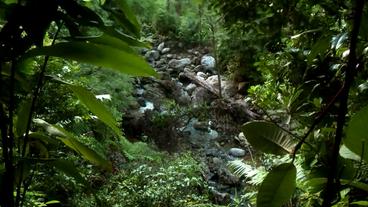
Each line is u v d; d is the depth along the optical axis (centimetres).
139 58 94
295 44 179
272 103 208
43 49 86
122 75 541
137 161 473
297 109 167
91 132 417
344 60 147
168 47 855
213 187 468
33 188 276
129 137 566
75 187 324
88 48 88
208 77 738
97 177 399
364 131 87
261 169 347
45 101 285
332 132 136
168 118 605
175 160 491
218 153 552
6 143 96
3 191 95
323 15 163
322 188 127
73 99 306
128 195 376
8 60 89
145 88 705
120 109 572
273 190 92
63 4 91
